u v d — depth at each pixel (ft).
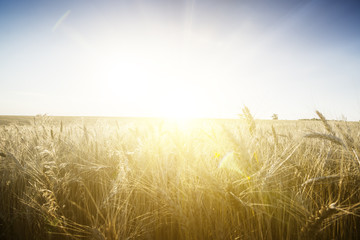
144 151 7.59
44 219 5.44
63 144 10.25
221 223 4.58
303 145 8.30
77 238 5.06
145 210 5.99
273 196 5.29
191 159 5.78
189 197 5.41
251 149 6.43
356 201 5.08
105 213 5.97
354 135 6.81
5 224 5.38
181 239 4.95
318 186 5.71
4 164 8.00
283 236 4.88
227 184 4.87
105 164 8.59
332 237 4.60
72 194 6.87
